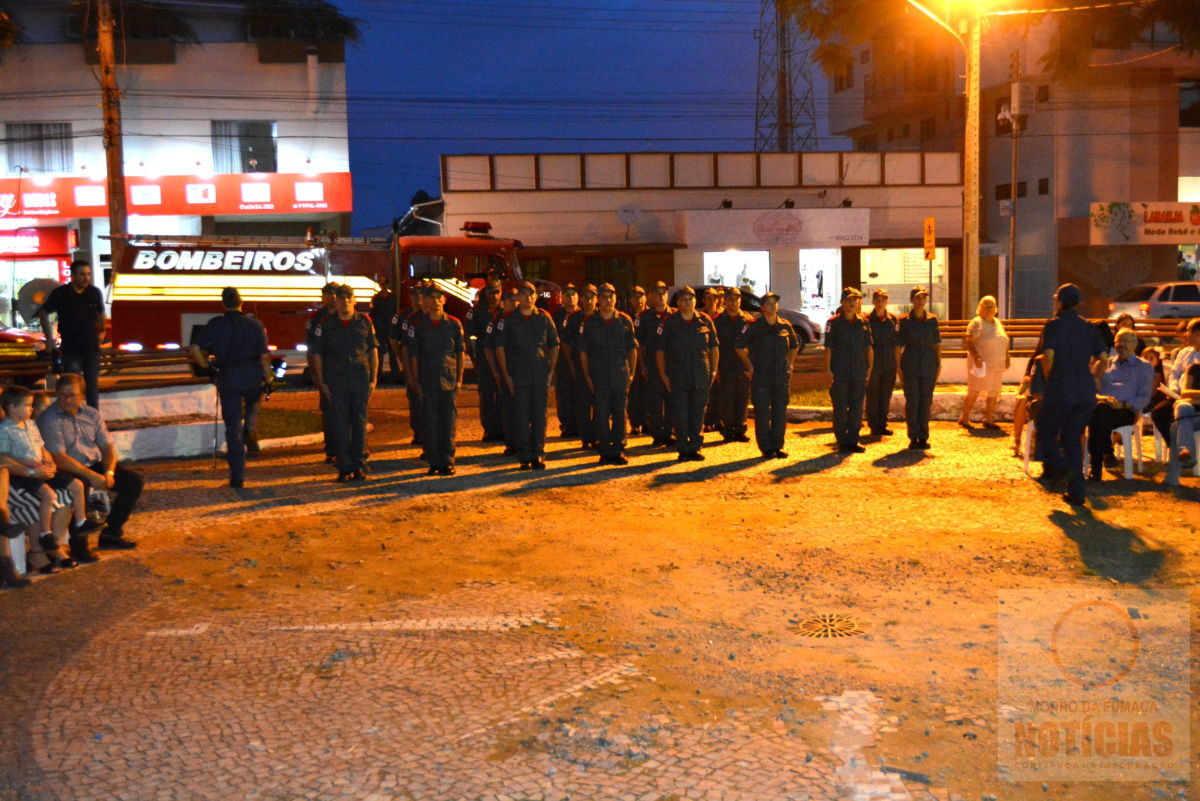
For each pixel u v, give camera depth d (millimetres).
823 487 9555
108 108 23000
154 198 31016
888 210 34719
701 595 6352
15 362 12406
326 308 9984
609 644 5477
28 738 4309
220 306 19062
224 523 8281
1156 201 36344
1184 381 9984
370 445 12539
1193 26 26422
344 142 32344
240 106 31641
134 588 6531
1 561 6531
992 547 7336
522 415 10547
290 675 5004
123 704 4660
